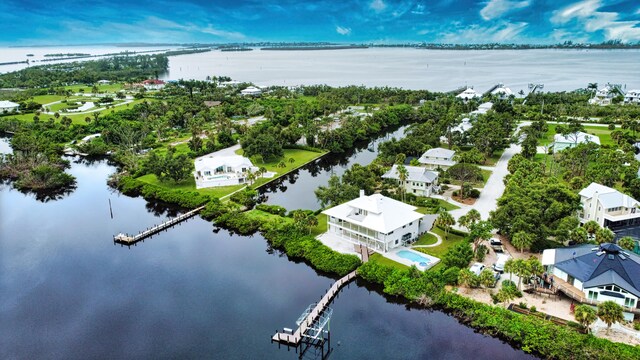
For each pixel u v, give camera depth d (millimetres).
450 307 84375
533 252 101750
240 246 116688
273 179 166500
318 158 198875
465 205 132125
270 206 134750
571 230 103000
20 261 110812
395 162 171000
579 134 191750
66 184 171000
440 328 81812
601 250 86938
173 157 181875
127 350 78562
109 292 96438
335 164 196375
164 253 113625
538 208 109500
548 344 72250
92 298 94250
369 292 94500
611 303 71500
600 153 165625
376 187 148125
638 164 147375
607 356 67375
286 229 115875
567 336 72250
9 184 174250
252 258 109875
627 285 78625
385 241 104312
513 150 197625
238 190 153625
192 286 97812
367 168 154500
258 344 79625
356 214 113250
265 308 89500
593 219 112375
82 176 183000
